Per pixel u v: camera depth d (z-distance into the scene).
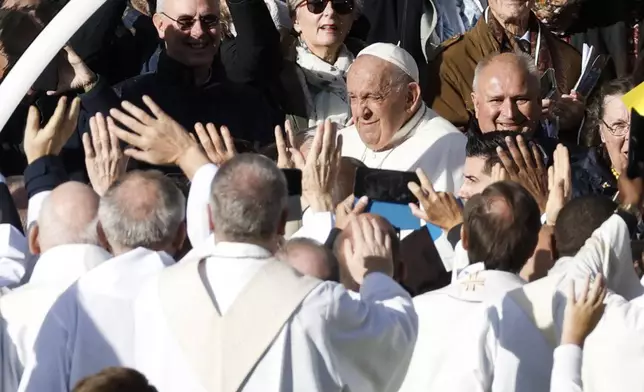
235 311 20.67
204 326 20.70
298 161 26.67
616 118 31.17
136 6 35.69
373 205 26.47
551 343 21.88
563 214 23.23
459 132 31.47
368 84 31.03
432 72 35.28
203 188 24.27
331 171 25.69
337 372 20.77
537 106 31.73
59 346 21.92
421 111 31.52
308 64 34.19
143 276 22.22
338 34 34.12
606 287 21.64
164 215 22.36
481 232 22.48
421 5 36.56
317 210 25.53
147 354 21.00
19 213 29.03
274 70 33.56
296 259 22.25
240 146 28.27
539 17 37.94
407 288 24.92
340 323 20.81
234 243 21.00
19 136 31.55
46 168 26.36
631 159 23.91
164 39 32.19
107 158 26.16
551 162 27.81
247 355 20.50
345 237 23.05
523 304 22.00
